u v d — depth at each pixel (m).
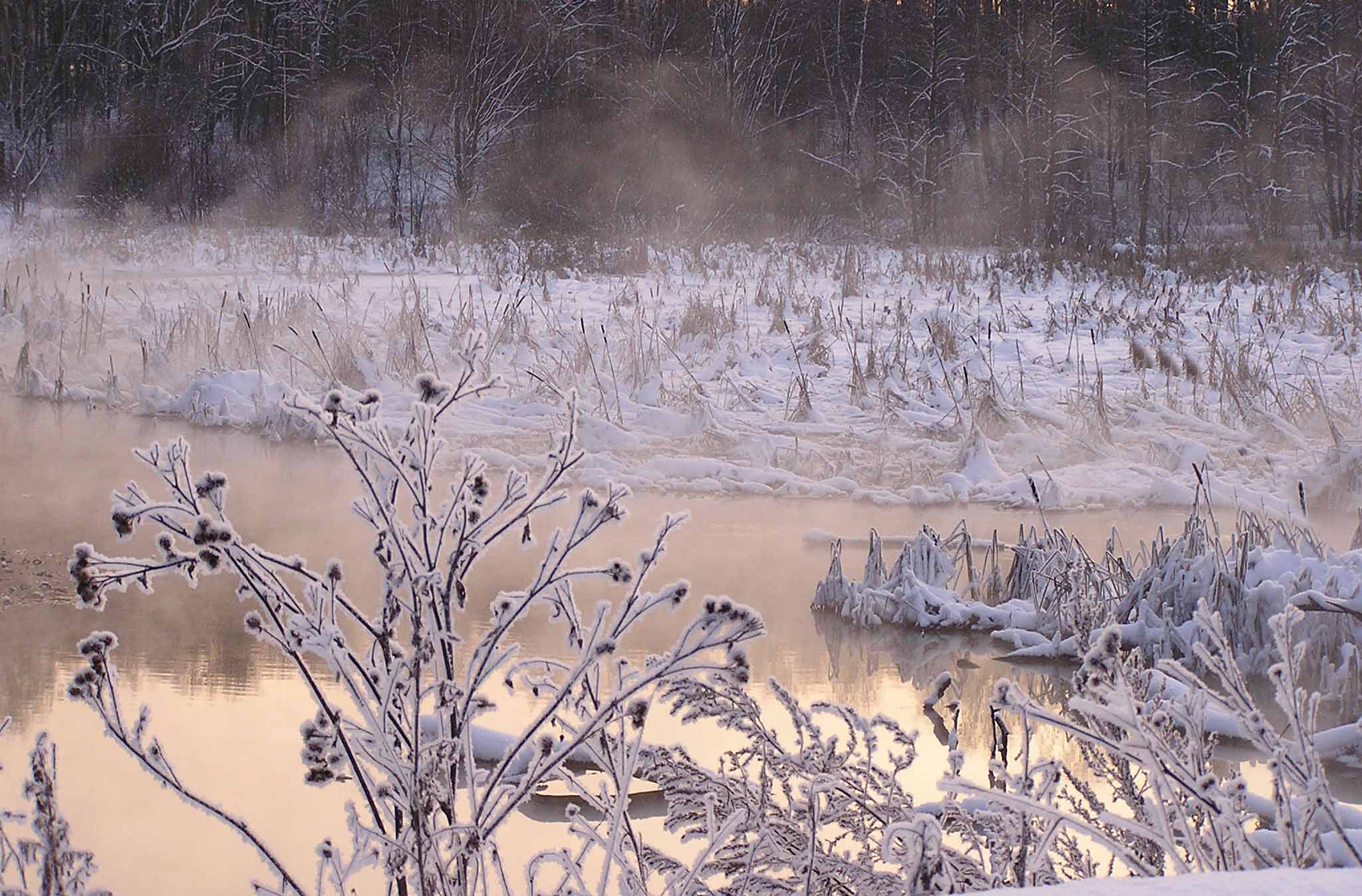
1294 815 4.42
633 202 35.88
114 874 5.04
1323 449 15.28
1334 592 8.07
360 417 3.39
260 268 28.12
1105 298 26.02
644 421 16.25
